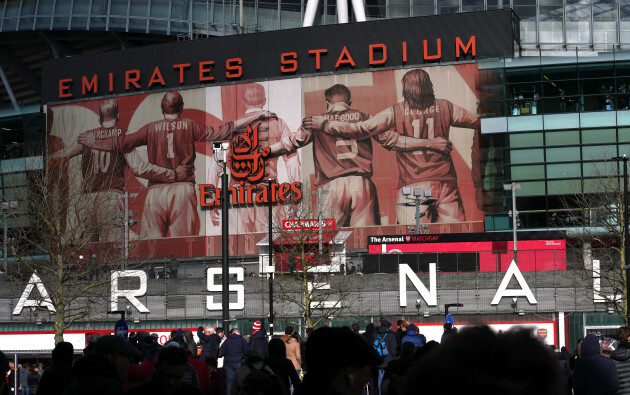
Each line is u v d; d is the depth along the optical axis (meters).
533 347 2.01
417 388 2.03
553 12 110.12
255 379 8.15
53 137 114.06
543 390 1.98
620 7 109.56
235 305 65.00
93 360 8.73
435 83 101.31
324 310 63.81
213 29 121.88
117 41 131.62
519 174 98.19
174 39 127.44
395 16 113.38
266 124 105.94
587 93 98.19
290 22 120.25
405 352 17.06
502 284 61.62
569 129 97.75
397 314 62.75
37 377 41.47
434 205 99.31
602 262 62.69
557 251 63.16
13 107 140.12
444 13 111.56
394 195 100.50
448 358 2.02
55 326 58.09
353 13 115.69
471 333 2.05
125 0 124.31
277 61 107.19
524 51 109.69
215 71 109.31
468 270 63.59
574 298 60.88
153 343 24.72
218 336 29.00
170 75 110.94
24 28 126.75
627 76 97.62
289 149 104.69
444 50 101.88
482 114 99.81
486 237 67.81
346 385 5.32
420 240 68.06
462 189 99.06
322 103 104.38
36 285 59.28
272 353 13.70
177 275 76.06
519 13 110.62
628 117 96.81
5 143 116.38
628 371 14.70
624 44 108.12
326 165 103.12
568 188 96.81
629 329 14.87
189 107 108.81
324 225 69.88
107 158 111.25
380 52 103.75
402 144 101.19
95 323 64.94
